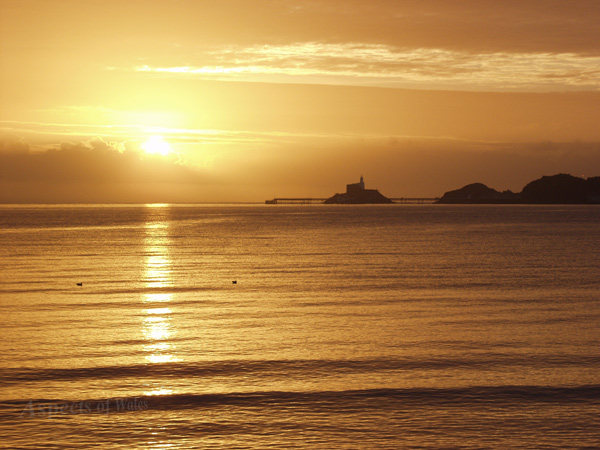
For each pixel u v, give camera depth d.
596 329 36.16
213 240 123.50
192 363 29.08
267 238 129.75
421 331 35.72
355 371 27.95
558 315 40.69
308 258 83.88
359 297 48.81
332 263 76.69
